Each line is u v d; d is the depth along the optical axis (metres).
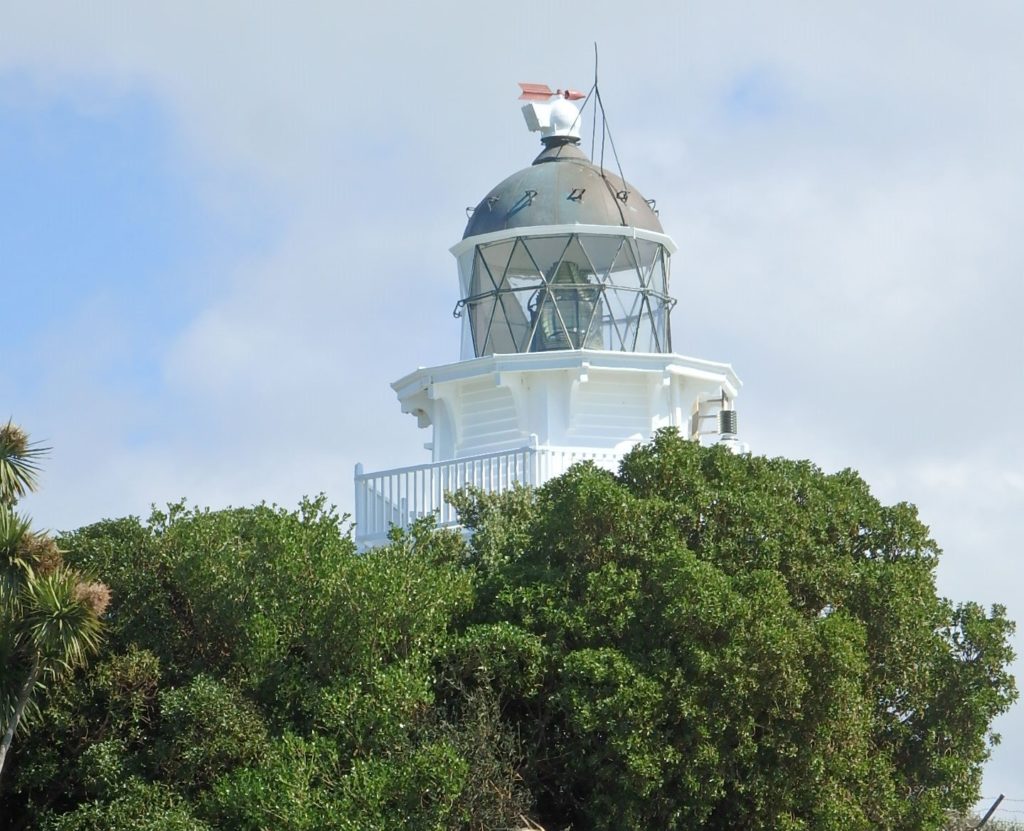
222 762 49.19
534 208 67.81
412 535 56.72
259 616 50.00
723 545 52.34
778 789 49.72
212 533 52.75
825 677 49.38
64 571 50.62
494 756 49.59
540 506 56.00
